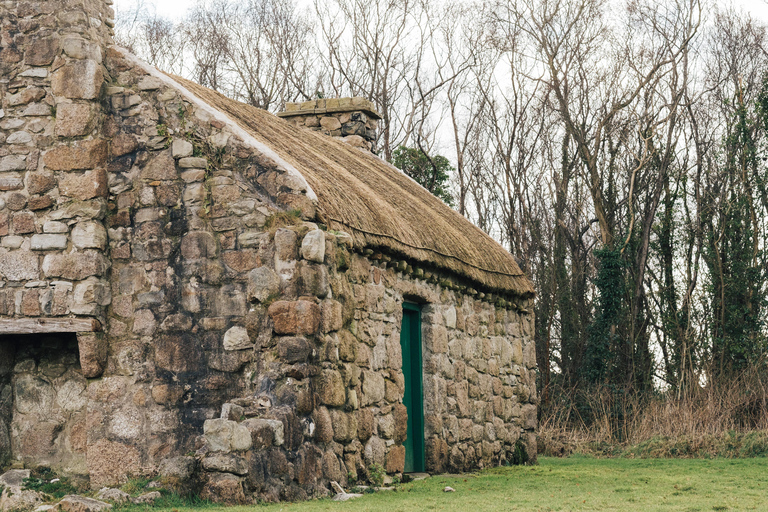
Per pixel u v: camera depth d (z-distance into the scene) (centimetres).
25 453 834
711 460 1360
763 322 2419
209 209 821
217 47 3020
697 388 1906
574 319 2634
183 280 816
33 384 842
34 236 834
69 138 847
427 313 1059
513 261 1417
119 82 866
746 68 2670
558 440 1847
